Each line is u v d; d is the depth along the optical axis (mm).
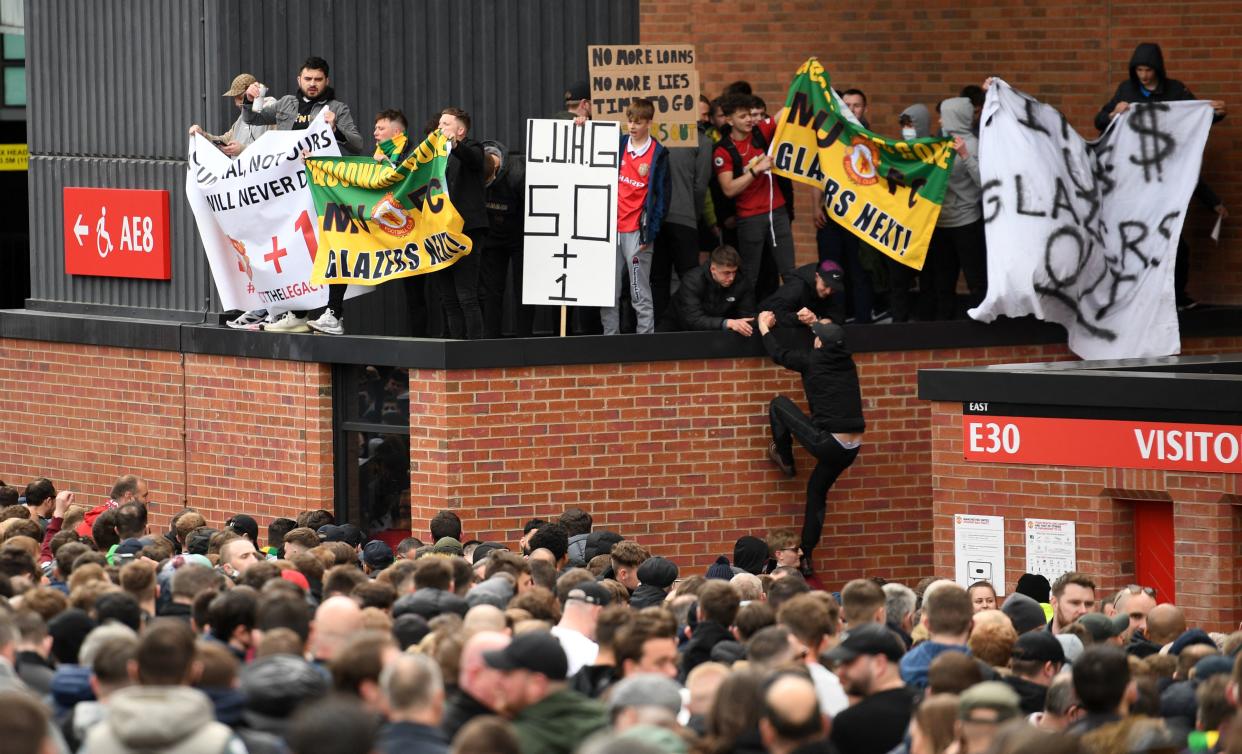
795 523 38094
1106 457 32656
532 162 35688
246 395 38438
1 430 43969
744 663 17469
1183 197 39438
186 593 20516
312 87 36812
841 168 38344
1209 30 43156
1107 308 39719
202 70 39406
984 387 33781
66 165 43062
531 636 15430
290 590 19219
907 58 46875
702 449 37094
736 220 38781
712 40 49031
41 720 12422
